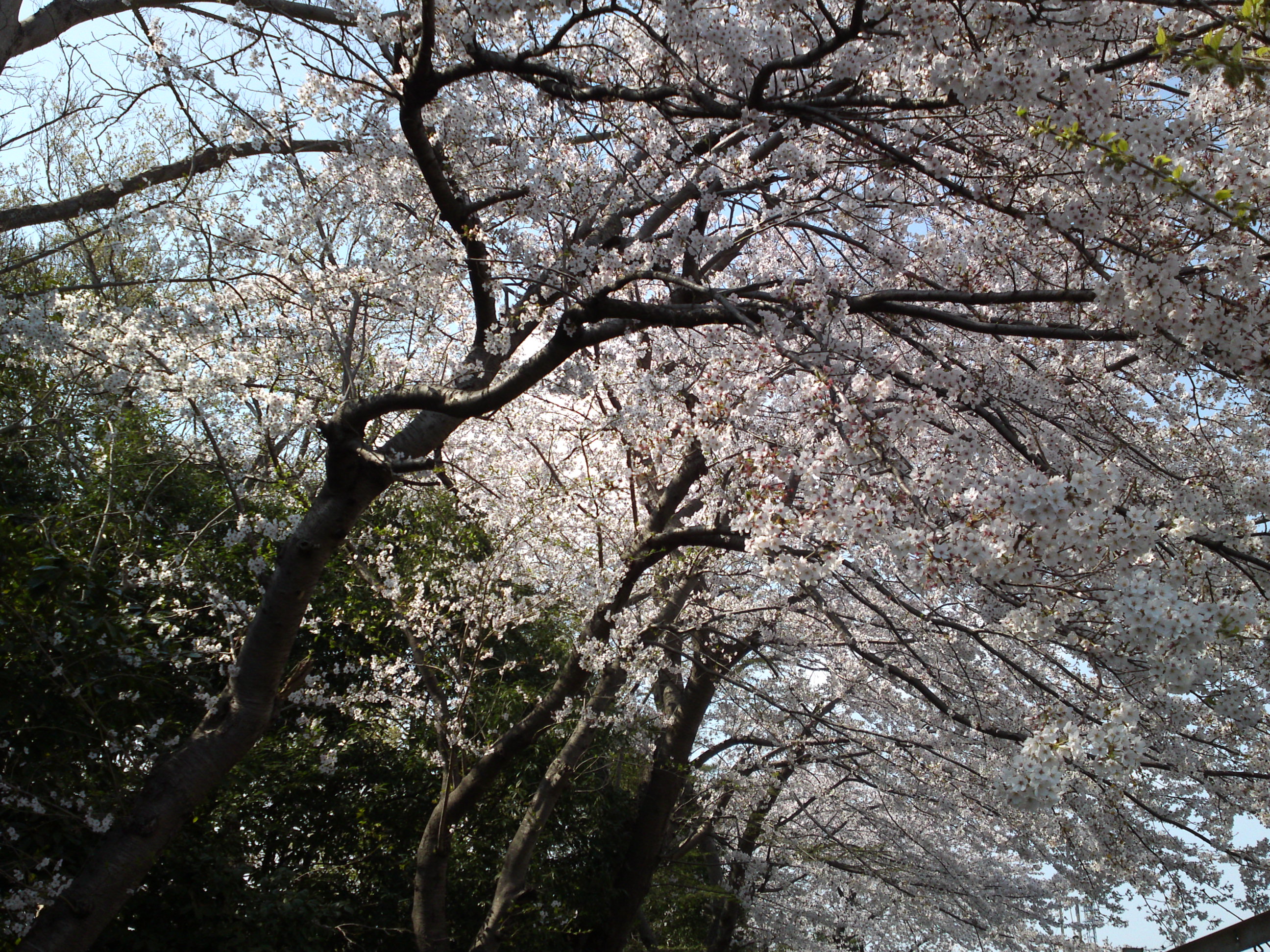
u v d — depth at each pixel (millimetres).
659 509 7941
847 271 6203
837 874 12156
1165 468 5418
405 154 5480
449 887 8984
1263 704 4895
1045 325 4117
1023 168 4145
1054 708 3941
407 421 8273
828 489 3275
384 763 9219
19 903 4758
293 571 4984
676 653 8969
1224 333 3225
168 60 5473
